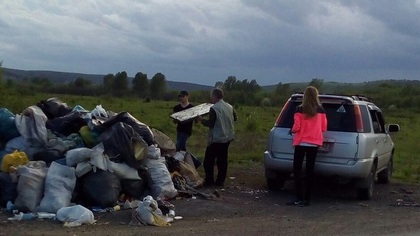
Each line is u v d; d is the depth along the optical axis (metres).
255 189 12.54
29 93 41.03
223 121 12.31
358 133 11.31
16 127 10.70
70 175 9.53
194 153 18.55
